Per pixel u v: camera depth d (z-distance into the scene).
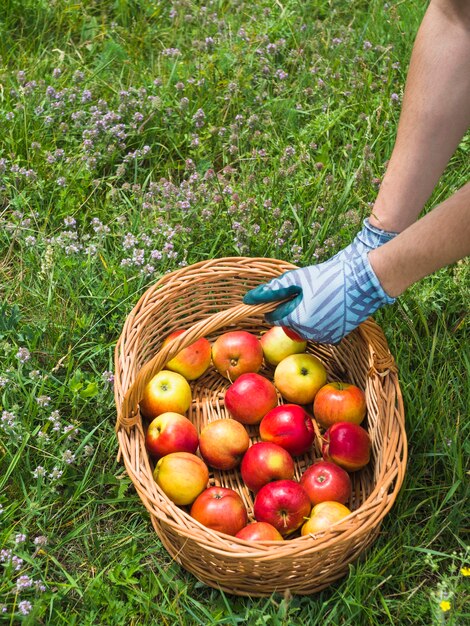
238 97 1.60
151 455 1.11
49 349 1.23
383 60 1.67
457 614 0.92
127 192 1.48
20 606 0.92
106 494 1.10
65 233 1.31
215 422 1.11
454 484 1.05
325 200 1.39
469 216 0.89
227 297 1.26
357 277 1.02
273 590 0.98
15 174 1.40
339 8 1.82
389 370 1.07
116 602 0.98
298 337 1.12
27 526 1.04
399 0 1.81
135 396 1.01
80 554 1.05
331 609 1.00
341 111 1.56
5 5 1.73
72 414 1.15
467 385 1.18
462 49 1.00
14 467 1.08
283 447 1.10
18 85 1.60
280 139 1.52
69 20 1.77
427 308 1.27
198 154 1.50
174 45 1.76
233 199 1.35
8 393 1.15
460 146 1.50
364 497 1.08
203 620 0.98
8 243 1.38
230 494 1.02
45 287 1.30
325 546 0.90
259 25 1.75
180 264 1.31
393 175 1.08
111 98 1.61
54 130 1.52
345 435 1.07
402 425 1.01
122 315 1.27
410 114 1.05
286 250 1.35
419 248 0.95
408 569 1.00
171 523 0.92
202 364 1.20
